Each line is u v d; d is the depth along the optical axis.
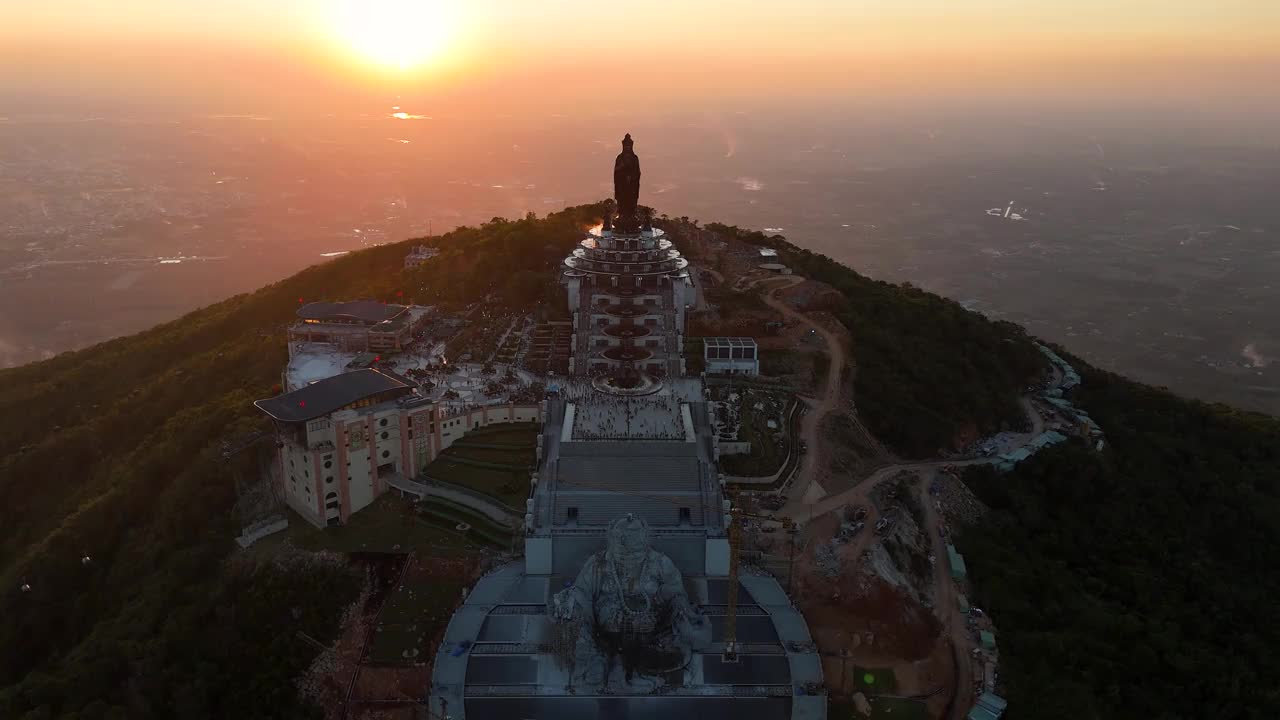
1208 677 147.12
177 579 149.88
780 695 126.88
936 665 137.62
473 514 158.50
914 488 180.88
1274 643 162.00
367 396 161.50
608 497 156.25
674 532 150.38
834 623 141.25
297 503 163.00
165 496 171.00
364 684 130.25
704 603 141.88
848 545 155.62
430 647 134.50
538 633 133.75
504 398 188.25
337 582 145.12
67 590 166.25
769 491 169.12
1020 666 141.38
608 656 128.38
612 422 172.75
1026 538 180.12
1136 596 168.12
